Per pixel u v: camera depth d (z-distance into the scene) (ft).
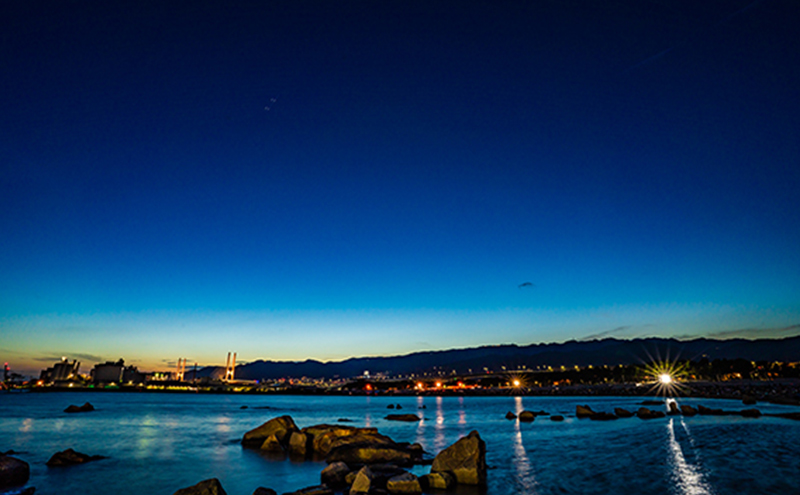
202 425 188.55
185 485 71.05
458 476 68.49
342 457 85.05
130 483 72.43
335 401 612.70
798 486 62.54
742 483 64.75
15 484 70.28
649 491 61.72
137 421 207.62
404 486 60.49
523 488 65.21
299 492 59.57
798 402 253.24
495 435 140.56
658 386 648.38
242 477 76.74
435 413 292.20
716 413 196.44
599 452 98.89
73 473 79.82
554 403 449.06
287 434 115.24
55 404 394.32
